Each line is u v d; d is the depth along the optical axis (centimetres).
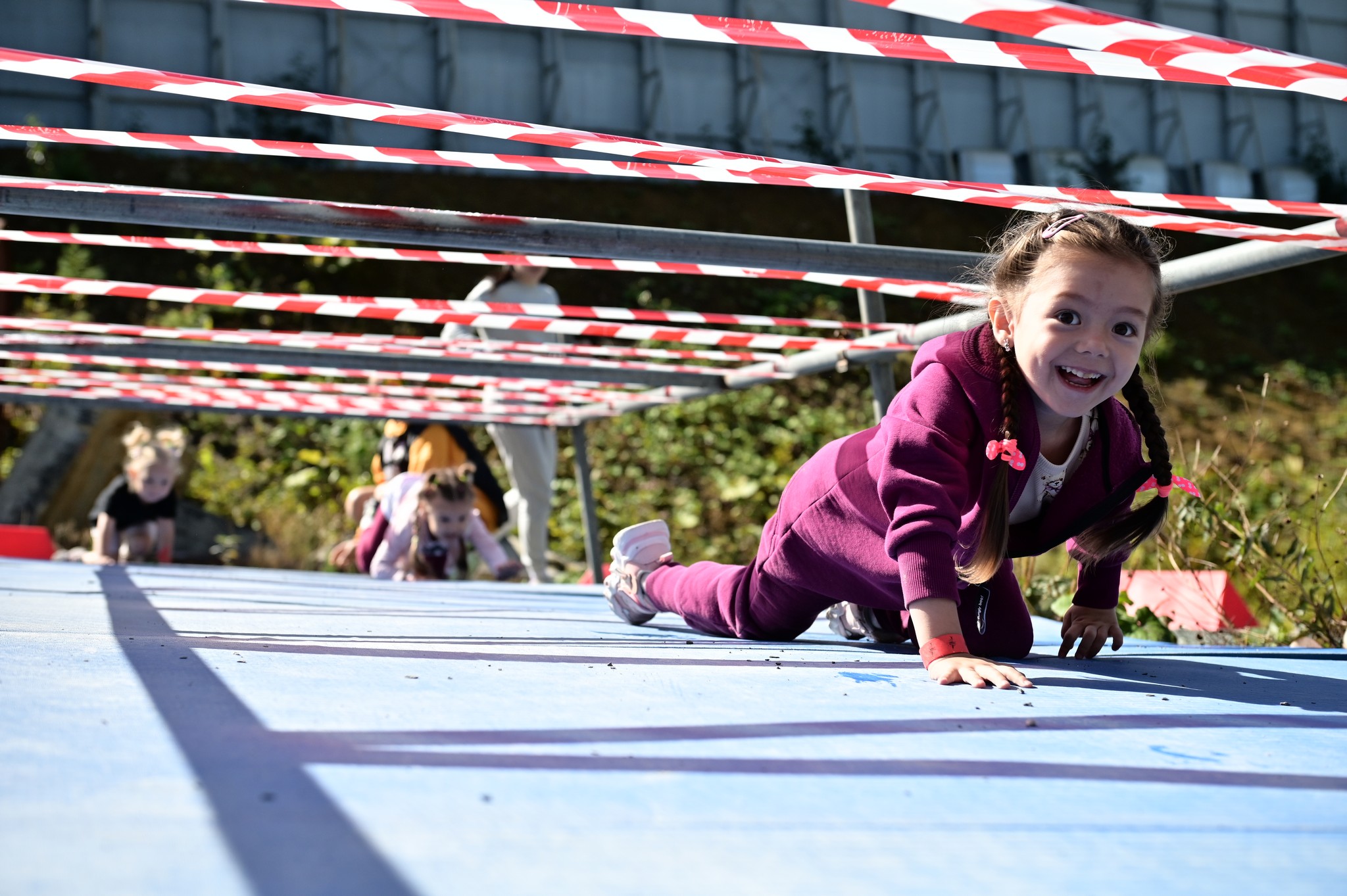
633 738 87
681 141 1599
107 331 312
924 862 57
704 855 57
